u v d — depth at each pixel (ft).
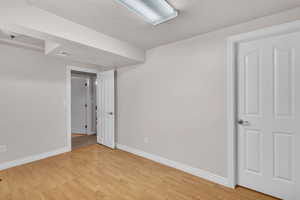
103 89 12.66
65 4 5.09
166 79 8.73
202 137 7.32
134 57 9.05
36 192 6.19
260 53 6.06
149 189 6.45
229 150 6.48
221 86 6.71
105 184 6.81
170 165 8.60
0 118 8.27
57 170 8.13
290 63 5.47
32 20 5.19
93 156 10.20
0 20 4.66
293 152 5.46
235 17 5.79
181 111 8.09
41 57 9.84
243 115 6.48
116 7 5.24
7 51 8.55
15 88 8.79
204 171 7.29
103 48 7.38
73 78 17.93
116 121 12.00
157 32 7.16
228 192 6.20
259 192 6.14
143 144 10.09
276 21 5.49
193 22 6.18
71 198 5.84
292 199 5.47
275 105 5.77
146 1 4.61
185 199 5.81
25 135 9.12
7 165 8.39
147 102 9.78
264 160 6.02
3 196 5.93
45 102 9.99
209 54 7.06
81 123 17.80
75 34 6.32
